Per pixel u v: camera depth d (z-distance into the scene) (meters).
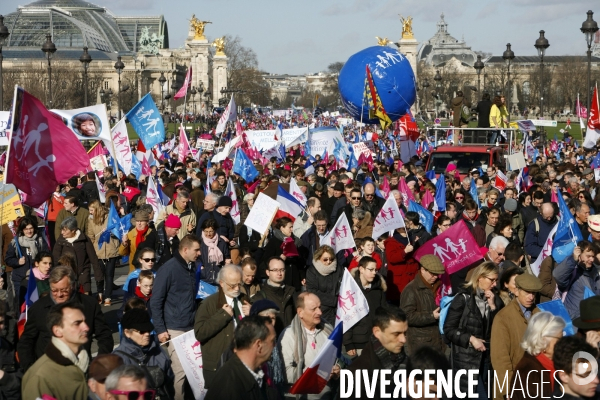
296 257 15.71
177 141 59.78
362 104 37.66
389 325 9.22
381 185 27.41
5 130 28.38
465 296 10.95
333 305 13.15
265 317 8.59
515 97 178.50
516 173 29.02
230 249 17.05
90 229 19.69
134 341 10.40
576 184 24.94
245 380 8.38
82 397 8.92
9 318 11.05
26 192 13.38
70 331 8.87
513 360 10.25
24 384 8.80
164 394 10.70
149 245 16.28
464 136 40.50
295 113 164.25
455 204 20.55
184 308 12.28
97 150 34.19
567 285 13.22
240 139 37.22
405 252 15.42
